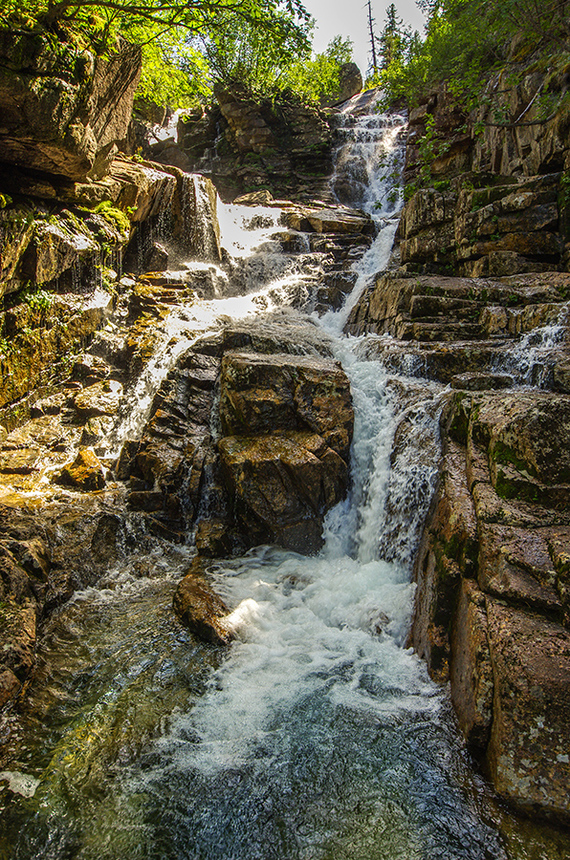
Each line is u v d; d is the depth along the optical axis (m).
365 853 3.27
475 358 7.71
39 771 3.89
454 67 12.84
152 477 7.99
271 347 9.57
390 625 5.49
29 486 7.88
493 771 3.53
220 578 6.43
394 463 6.82
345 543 7.18
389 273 11.44
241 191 24.88
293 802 3.64
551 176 10.15
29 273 9.02
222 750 4.08
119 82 9.72
